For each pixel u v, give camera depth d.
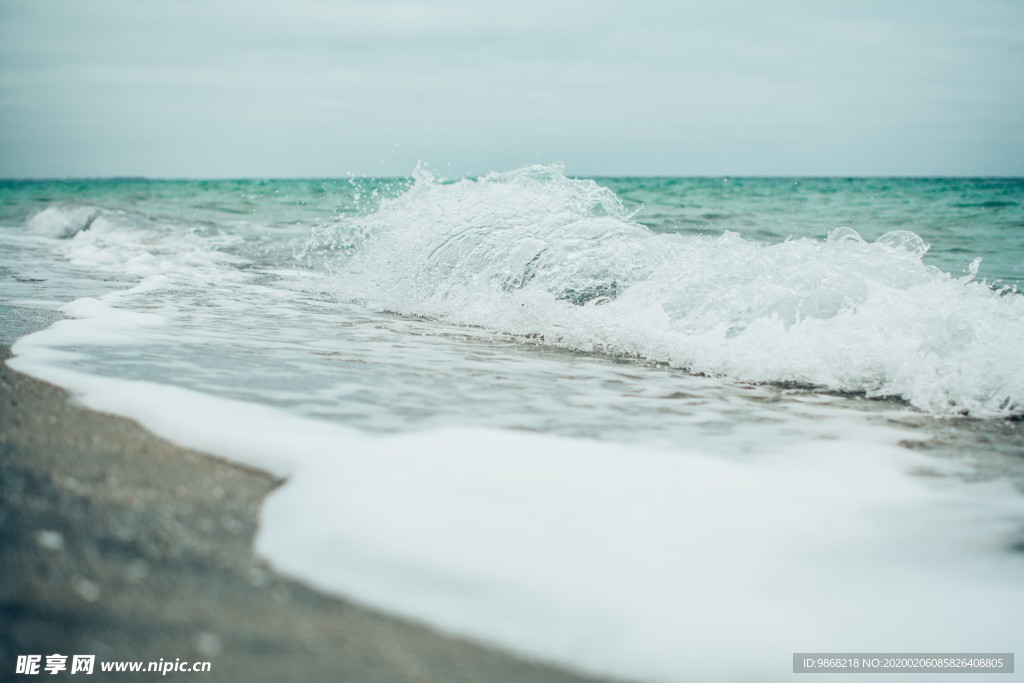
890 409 3.60
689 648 1.68
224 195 23.48
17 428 2.62
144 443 2.60
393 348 4.50
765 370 4.13
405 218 7.53
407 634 1.67
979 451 2.99
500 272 5.95
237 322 5.10
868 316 4.39
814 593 1.87
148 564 1.82
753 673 1.65
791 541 2.09
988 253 9.66
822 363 4.12
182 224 12.88
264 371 3.70
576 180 7.44
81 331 4.38
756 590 1.86
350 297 6.46
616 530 2.05
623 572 1.88
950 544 2.14
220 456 2.54
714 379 4.11
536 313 5.21
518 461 2.44
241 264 8.48
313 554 1.93
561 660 1.63
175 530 2.00
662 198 19.05
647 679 1.62
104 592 1.70
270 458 2.51
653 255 5.84
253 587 1.78
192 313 5.37
